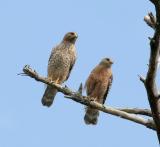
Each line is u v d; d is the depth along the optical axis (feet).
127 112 38.06
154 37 28.19
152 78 29.30
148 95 30.09
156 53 28.63
